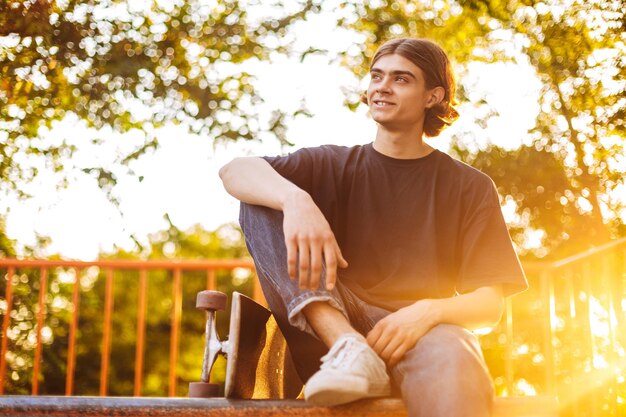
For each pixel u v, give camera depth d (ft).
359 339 5.13
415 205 6.44
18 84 15.19
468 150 19.17
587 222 17.74
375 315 5.97
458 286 6.35
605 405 10.90
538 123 16.22
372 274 6.31
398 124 6.56
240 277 64.03
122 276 56.70
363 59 21.11
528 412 5.22
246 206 5.96
